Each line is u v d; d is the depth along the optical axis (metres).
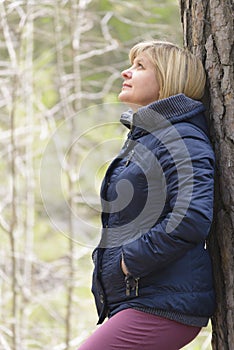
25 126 11.58
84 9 11.09
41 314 11.49
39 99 11.55
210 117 4.26
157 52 4.27
